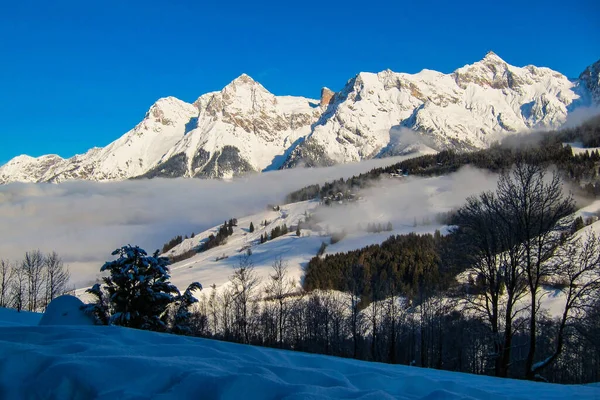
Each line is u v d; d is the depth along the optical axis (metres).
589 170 144.75
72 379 5.65
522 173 21.39
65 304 20.73
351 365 8.71
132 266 22.31
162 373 5.98
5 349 6.37
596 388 11.38
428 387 7.36
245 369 6.63
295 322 56.09
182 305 24.05
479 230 22.25
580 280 20.98
